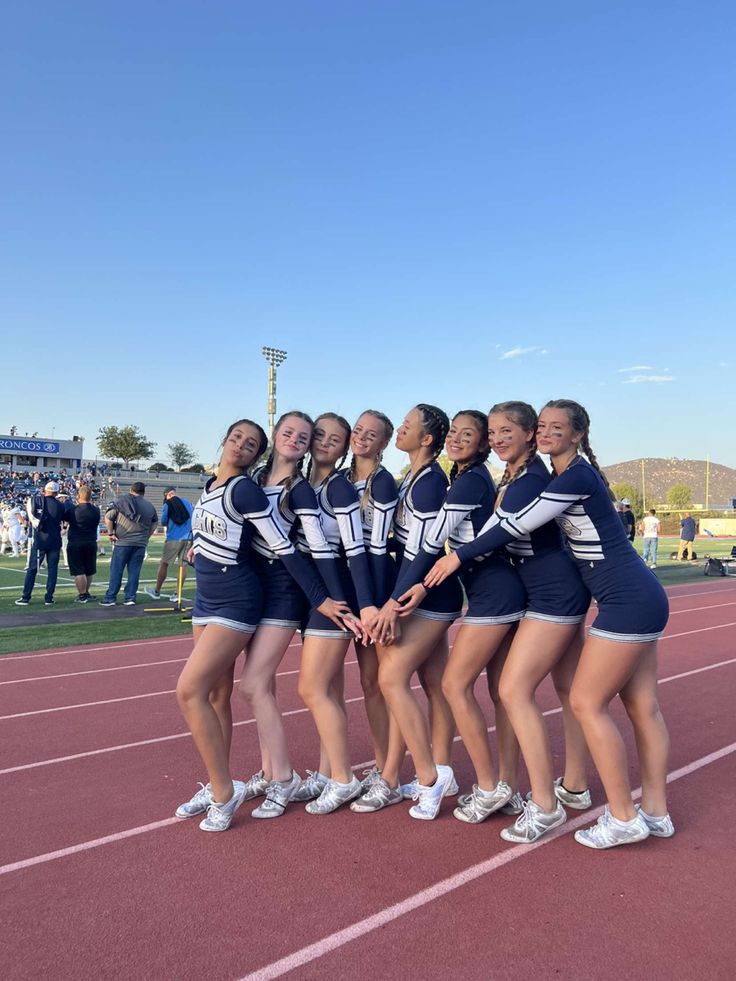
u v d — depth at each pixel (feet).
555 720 18.20
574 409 10.75
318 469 12.67
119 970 8.18
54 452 229.86
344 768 12.53
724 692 20.99
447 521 11.37
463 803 12.73
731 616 37.58
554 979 7.99
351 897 9.68
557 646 11.23
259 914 9.28
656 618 10.58
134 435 284.41
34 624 32.60
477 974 8.07
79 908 9.45
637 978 8.00
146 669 23.98
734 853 10.91
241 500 11.44
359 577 11.76
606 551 10.62
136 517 37.73
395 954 8.45
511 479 11.40
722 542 124.36
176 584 47.19
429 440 12.24
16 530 70.44
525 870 10.40
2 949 8.58
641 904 9.48
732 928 8.95
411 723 11.99
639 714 11.41
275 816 12.32
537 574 11.25
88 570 39.37
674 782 13.83
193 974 8.11
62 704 19.62
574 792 12.65
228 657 11.59
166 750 15.83
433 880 10.12
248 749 15.89
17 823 12.07
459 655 11.68
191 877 10.23
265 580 12.31
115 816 12.35
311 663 12.29
